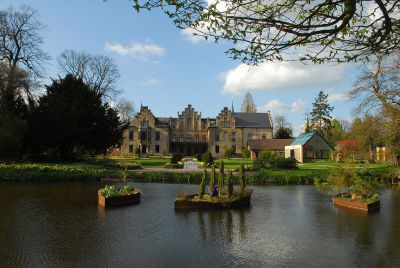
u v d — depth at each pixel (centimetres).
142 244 1098
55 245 1080
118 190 1919
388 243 1127
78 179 2880
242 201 1773
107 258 971
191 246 1086
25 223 1361
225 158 7269
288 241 1148
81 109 4078
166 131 8288
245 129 8500
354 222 1418
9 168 2947
